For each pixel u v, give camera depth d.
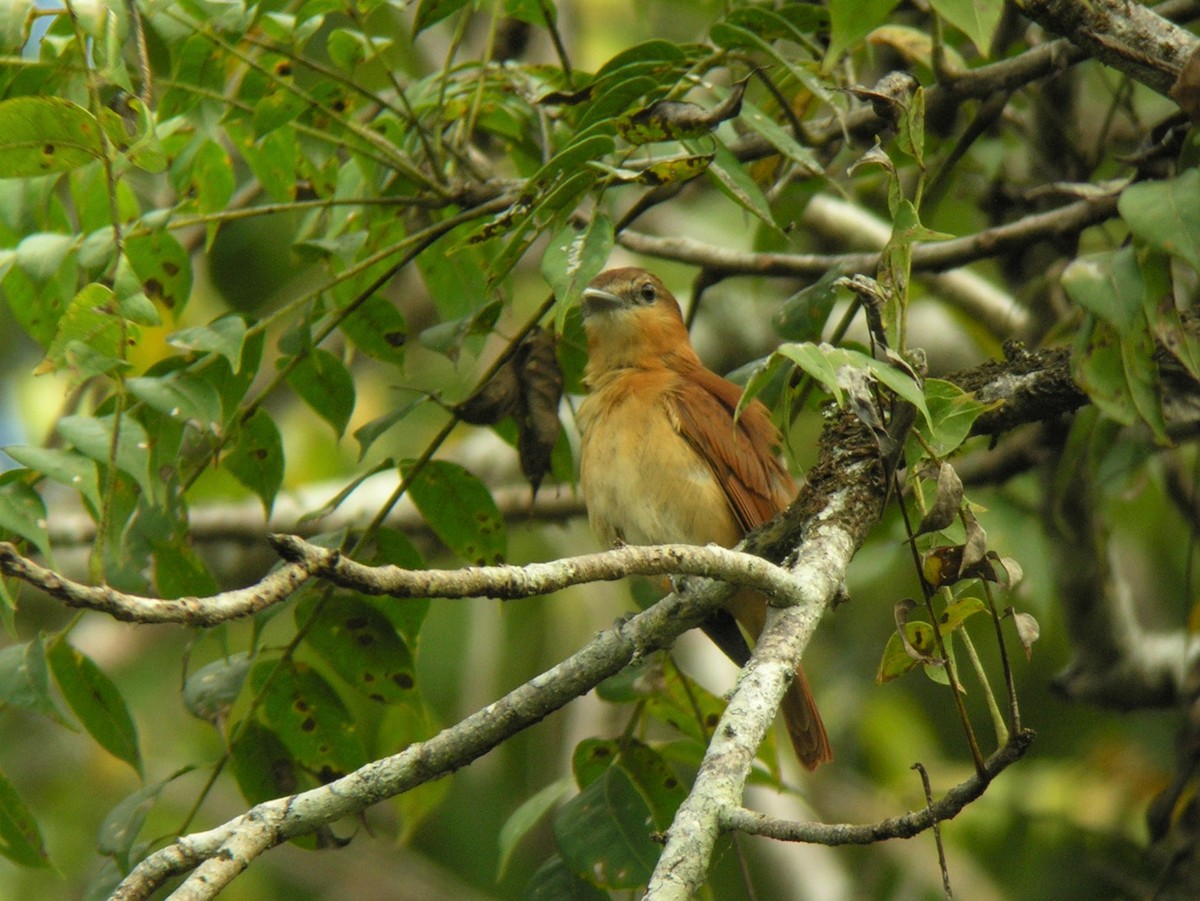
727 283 14.94
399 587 5.00
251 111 8.38
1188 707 10.53
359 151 8.66
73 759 14.67
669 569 5.68
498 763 15.01
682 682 8.61
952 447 6.16
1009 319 11.86
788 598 6.05
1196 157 7.16
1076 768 13.42
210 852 5.53
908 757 13.80
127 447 6.62
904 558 12.53
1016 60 8.26
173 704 14.91
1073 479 11.62
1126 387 6.40
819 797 13.80
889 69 11.26
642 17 13.12
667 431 9.58
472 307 9.34
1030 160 11.96
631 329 10.52
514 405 8.59
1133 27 6.84
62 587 4.56
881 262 6.05
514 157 9.95
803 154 6.77
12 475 6.82
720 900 13.45
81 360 6.48
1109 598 12.05
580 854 7.64
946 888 5.47
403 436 14.62
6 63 7.21
